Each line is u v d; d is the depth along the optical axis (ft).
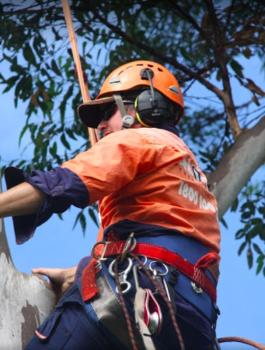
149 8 48.01
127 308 20.54
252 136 38.96
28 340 22.85
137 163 21.12
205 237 21.53
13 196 20.06
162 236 21.11
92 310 20.71
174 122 23.63
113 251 21.16
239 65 45.29
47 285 23.90
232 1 46.75
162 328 20.43
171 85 23.38
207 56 47.67
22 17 45.39
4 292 22.89
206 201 22.25
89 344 20.80
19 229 20.53
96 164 20.65
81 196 20.33
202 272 21.16
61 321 21.08
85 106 23.62
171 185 21.45
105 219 21.90
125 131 21.57
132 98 23.22
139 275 20.58
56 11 45.39
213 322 21.39
